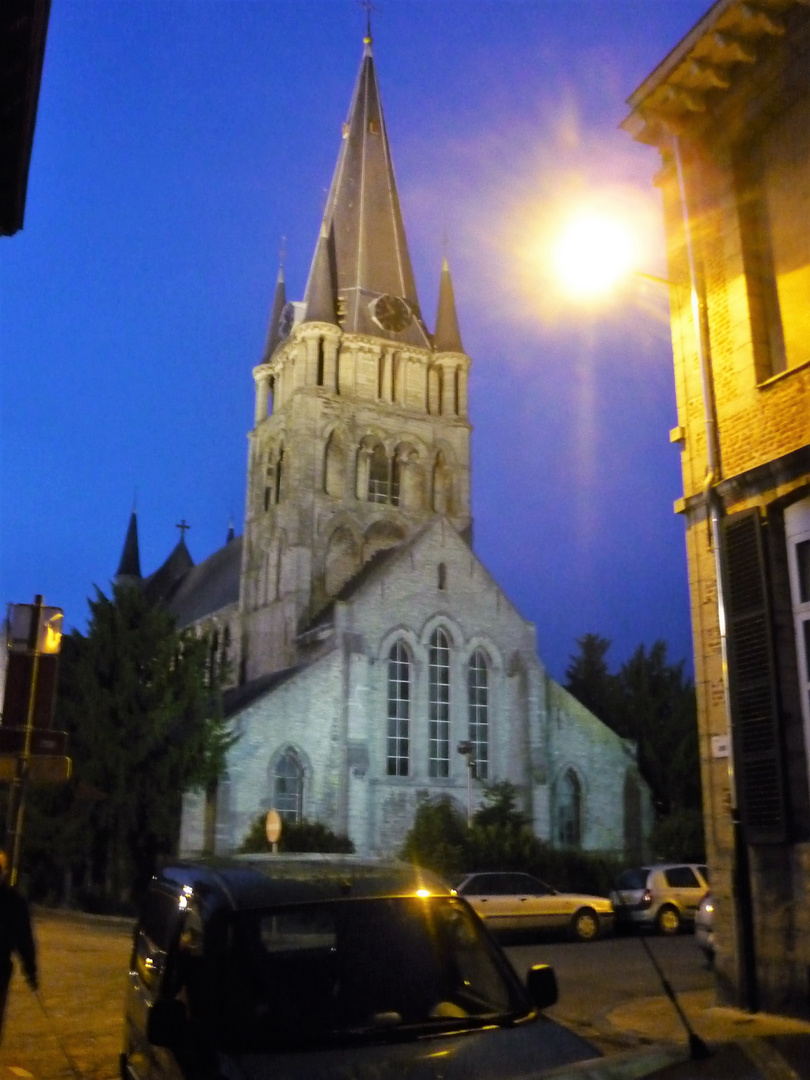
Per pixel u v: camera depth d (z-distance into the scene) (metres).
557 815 47.28
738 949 12.41
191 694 36.78
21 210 10.82
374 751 44.44
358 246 61.12
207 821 40.22
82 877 35.91
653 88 14.62
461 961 6.14
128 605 36.53
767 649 12.41
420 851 34.97
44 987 16.05
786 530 12.67
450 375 59.44
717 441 13.87
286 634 51.72
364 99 66.25
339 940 6.01
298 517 52.75
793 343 13.18
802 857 11.75
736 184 14.07
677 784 50.62
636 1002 14.50
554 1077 3.48
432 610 47.34
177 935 6.45
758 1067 3.40
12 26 8.61
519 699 47.84
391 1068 5.04
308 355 55.78
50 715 14.52
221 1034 5.40
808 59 12.92
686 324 14.83
